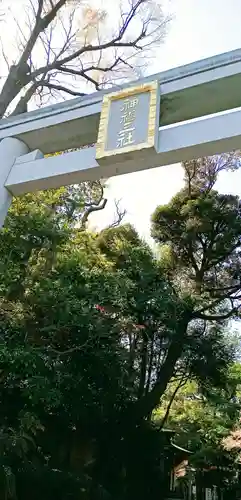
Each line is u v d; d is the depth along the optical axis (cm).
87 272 682
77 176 409
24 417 532
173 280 1094
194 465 1166
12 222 589
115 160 380
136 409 923
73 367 696
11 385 559
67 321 608
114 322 767
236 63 382
